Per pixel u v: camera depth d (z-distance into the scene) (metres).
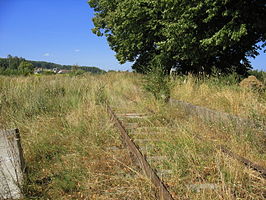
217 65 17.03
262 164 4.35
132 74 28.50
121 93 15.88
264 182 3.57
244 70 17.14
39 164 4.69
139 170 4.12
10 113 8.12
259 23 11.50
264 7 11.87
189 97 10.30
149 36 21.25
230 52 16.41
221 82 10.70
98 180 3.95
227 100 8.15
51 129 6.58
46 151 5.26
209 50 13.33
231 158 4.24
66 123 7.15
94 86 13.66
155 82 11.56
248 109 6.51
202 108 8.03
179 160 4.32
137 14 19.33
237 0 11.52
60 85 13.95
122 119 8.12
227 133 6.06
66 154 5.10
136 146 5.08
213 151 4.69
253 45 14.84
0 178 3.66
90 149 5.25
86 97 11.05
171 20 14.90
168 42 14.22
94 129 6.36
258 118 5.89
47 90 11.98
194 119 7.58
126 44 23.81
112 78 25.94
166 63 18.81
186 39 13.38
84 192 3.65
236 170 3.76
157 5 16.42
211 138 5.88
